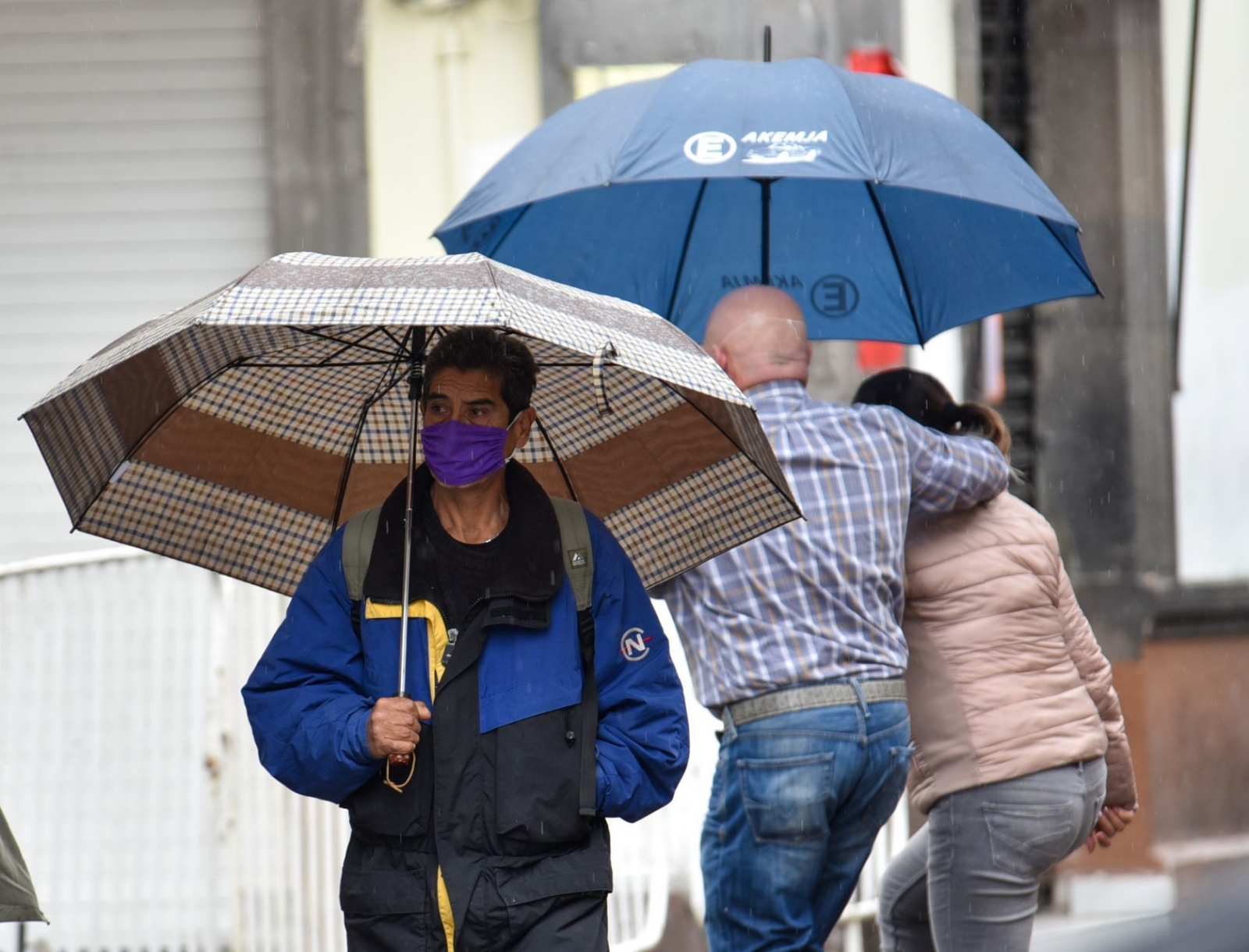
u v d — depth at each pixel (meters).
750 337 17.11
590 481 14.29
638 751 12.78
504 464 12.69
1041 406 31.97
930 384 18.41
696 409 13.44
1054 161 31.78
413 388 13.08
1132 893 31.39
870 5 29.06
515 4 28.41
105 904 20.23
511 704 12.33
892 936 19.52
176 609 20.42
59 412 12.62
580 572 12.79
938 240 20.41
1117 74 31.69
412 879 12.24
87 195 28.53
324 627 12.62
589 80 28.42
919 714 17.44
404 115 28.45
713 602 16.61
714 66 18.73
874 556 16.59
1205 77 33.06
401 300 11.19
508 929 12.16
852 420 16.88
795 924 16.55
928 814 17.73
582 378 13.68
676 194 20.84
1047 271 19.92
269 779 20.44
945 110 18.81
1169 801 32.28
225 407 13.80
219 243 28.59
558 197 20.64
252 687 12.64
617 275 20.86
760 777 16.34
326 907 20.48
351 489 14.15
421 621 12.45
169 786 20.36
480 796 12.22
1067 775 17.20
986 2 31.42
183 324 11.35
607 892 12.55
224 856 20.31
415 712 12.01
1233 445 33.41
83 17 28.39
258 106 28.55
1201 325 33.22
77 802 20.22
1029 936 17.41
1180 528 32.75
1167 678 32.53
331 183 28.41
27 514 28.36
